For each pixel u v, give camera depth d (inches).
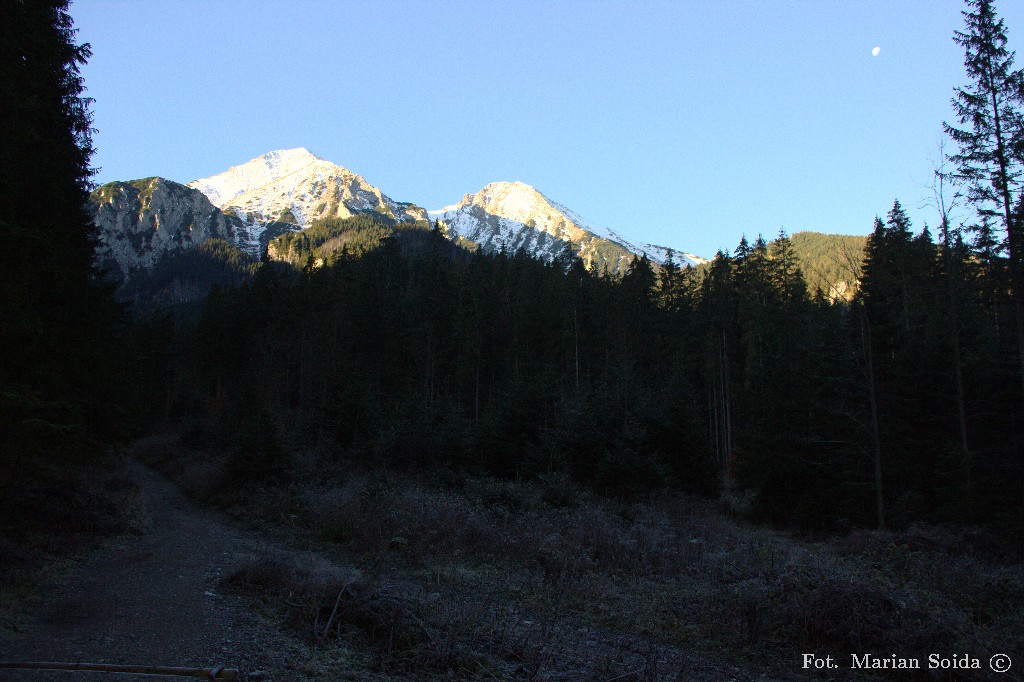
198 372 2770.7
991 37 794.8
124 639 274.4
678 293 2534.5
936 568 479.5
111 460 907.4
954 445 914.1
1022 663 301.0
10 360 350.9
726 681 293.3
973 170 805.2
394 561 516.4
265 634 294.7
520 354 2187.5
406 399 1261.1
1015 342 927.0
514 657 294.7
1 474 451.8
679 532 671.8
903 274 1648.6
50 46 467.8
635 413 1232.8
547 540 547.2
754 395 1358.3
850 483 943.0
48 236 401.1
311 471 915.4
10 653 244.5
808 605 350.0
